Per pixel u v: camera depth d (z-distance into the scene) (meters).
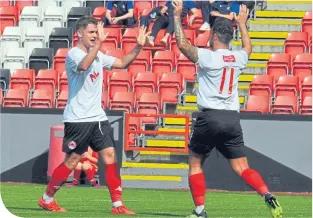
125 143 41.06
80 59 25.05
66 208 28.23
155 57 49.81
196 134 23.81
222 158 40.06
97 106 25.56
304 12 53.47
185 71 48.94
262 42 51.75
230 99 23.56
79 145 25.59
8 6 56.97
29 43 52.91
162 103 46.09
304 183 39.91
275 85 46.84
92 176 39.62
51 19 54.88
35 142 41.78
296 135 39.97
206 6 52.44
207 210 29.14
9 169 42.00
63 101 46.94
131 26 53.84
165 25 51.56
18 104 47.72
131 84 48.09
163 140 43.88
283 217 27.38
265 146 40.06
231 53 23.61
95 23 25.34
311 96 46.19
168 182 40.78
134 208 29.17
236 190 39.91
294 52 51.00
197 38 51.62
